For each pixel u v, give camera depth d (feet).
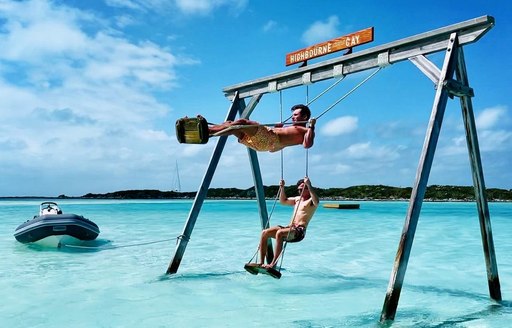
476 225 72.74
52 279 29.01
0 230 59.16
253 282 28.68
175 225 68.95
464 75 22.70
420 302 24.39
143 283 28.04
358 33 25.59
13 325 19.83
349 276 31.07
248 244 46.73
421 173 20.16
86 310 22.18
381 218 88.74
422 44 22.50
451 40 21.30
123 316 21.25
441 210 128.36
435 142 20.47
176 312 22.02
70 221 42.19
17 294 25.09
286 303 23.90
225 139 30.86
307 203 24.91
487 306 23.54
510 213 113.91
